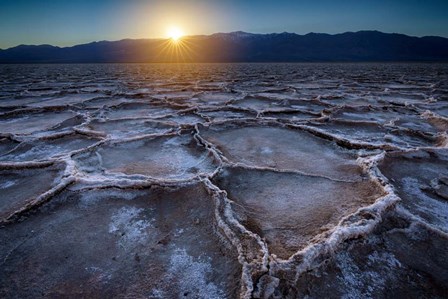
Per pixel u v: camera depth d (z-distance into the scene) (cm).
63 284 168
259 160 367
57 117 647
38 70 2652
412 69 2566
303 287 160
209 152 381
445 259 186
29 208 239
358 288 163
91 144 433
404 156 358
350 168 332
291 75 1880
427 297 158
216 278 171
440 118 575
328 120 572
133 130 522
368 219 213
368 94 957
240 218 229
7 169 325
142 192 271
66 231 217
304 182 296
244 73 2117
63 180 279
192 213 239
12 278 172
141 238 210
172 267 181
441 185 288
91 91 1074
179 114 652
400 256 188
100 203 255
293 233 210
